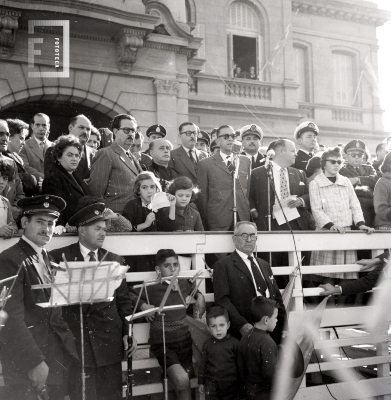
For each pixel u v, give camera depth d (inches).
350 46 768.3
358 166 262.4
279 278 218.7
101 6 414.3
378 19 780.6
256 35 685.9
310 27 741.9
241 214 220.2
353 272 218.5
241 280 178.4
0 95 408.8
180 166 253.9
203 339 176.1
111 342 155.6
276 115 667.4
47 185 173.8
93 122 498.3
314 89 739.4
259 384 162.9
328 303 218.4
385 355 209.8
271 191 220.1
